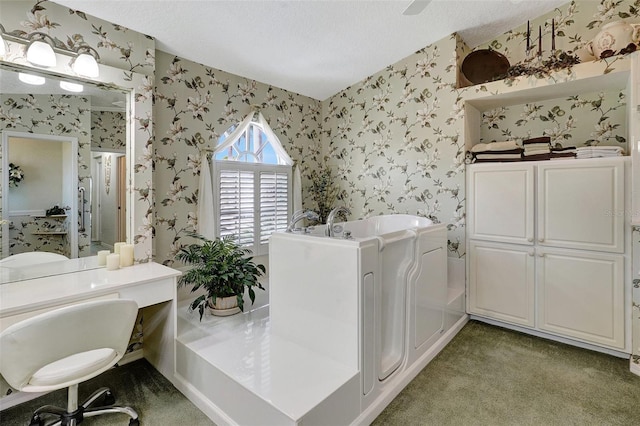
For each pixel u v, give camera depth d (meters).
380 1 2.49
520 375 2.19
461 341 2.71
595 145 2.75
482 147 3.00
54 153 2.08
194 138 2.96
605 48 2.36
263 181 3.58
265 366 1.77
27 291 1.75
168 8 2.21
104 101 2.27
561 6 2.86
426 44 3.24
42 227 2.04
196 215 2.98
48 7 2.00
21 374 1.35
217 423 1.76
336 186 4.18
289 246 2.07
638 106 2.15
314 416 1.42
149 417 1.82
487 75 3.21
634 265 2.25
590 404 1.88
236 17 2.42
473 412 1.83
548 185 2.61
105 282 1.92
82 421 1.79
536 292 2.71
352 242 1.73
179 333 2.20
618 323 2.35
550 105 2.97
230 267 2.50
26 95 1.97
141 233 2.43
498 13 2.85
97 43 2.21
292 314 2.06
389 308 2.07
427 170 3.33
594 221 2.42
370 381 1.79
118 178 2.34
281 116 3.79
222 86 3.18
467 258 3.07
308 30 2.73
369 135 3.82
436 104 3.24
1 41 1.79
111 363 1.69
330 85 3.89
